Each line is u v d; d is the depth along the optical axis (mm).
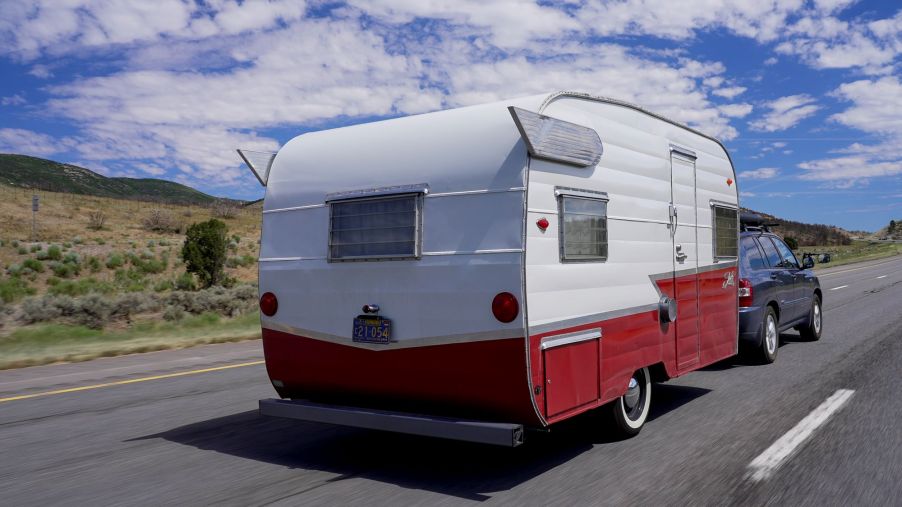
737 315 8133
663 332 6277
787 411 6727
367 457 5574
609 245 5434
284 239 5766
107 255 34875
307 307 5578
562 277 4840
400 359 5031
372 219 5211
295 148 5922
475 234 4703
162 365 10406
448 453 5664
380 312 5129
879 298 19516
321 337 5496
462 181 4793
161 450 5809
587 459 5352
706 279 7266
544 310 4660
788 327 10438
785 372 8844
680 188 6742
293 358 5691
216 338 13297
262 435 6324
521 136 4535
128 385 8797
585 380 5078
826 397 7270
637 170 5930
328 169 5566
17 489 4832
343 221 5379
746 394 7602
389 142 5281
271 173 5965
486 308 4613
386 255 5082
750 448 5500
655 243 6184
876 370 8703
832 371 8781
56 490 4801
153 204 62875
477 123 4867
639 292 5859
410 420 4895
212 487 4828
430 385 4926
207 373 9688
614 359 5449
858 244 117062
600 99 5484
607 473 4973
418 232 4945
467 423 4676
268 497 4594
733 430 6090
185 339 13172
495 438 4543
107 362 10766
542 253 4664
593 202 5238
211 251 26703
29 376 9508
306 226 5625
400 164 5137
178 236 47188
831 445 5527
